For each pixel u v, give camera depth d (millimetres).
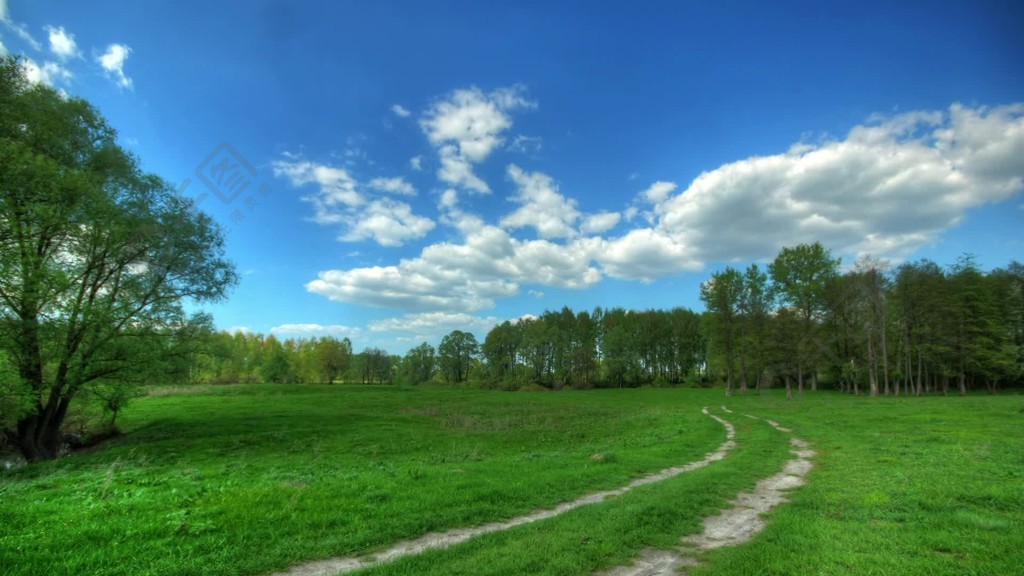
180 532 7344
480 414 45969
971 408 32562
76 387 23203
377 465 17016
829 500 10047
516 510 9836
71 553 6277
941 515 8297
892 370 63938
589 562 6539
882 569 5969
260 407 47562
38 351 22078
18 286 20594
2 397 20078
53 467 18891
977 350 55562
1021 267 59750
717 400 60875
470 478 12469
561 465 15453
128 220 23719
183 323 26969
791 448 19703
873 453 16594
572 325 118188
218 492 9945
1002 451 15336
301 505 9062
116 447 25188
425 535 8086
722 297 67062
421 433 30625
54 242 22734
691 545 7559
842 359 65500
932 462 13875
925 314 56594
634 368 109062
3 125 22031
